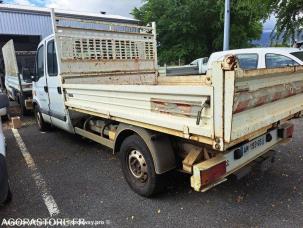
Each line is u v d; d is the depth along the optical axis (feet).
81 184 13.10
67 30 15.75
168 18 84.12
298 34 35.40
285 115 10.07
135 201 11.34
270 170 13.60
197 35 86.02
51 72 17.62
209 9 79.77
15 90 33.53
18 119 25.20
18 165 15.85
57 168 15.20
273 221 9.62
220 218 9.95
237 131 7.57
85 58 16.56
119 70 18.03
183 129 8.52
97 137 14.75
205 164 8.86
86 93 13.80
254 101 8.15
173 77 17.71
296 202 10.73
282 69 9.06
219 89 7.22
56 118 18.45
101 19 67.21
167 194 11.73
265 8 35.94
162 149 10.41
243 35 85.10
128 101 10.84
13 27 57.16
